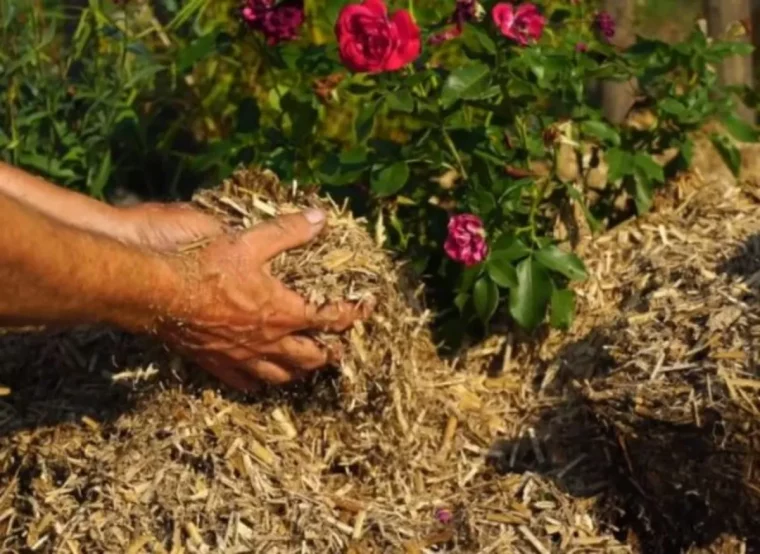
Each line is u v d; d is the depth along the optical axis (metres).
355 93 2.01
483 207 1.98
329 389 1.84
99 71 2.32
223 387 1.84
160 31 2.41
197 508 1.76
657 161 2.19
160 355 1.83
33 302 1.59
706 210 2.13
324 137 2.22
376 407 1.85
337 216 1.89
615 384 1.79
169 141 2.36
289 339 1.78
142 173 2.38
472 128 2.00
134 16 2.47
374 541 1.78
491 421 1.95
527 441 1.92
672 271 1.98
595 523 1.83
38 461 1.83
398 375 1.87
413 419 1.90
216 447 1.80
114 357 1.88
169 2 2.41
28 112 2.29
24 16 2.43
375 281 1.83
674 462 1.76
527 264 1.95
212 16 2.46
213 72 2.40
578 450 1.89
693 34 2.14
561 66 2.00
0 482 1.84
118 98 2.30
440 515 1.83
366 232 1.92
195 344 1.75
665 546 1.82
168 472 1.79
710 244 2.04
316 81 2.09
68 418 1.86
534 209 2.01
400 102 1.95
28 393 1.91
